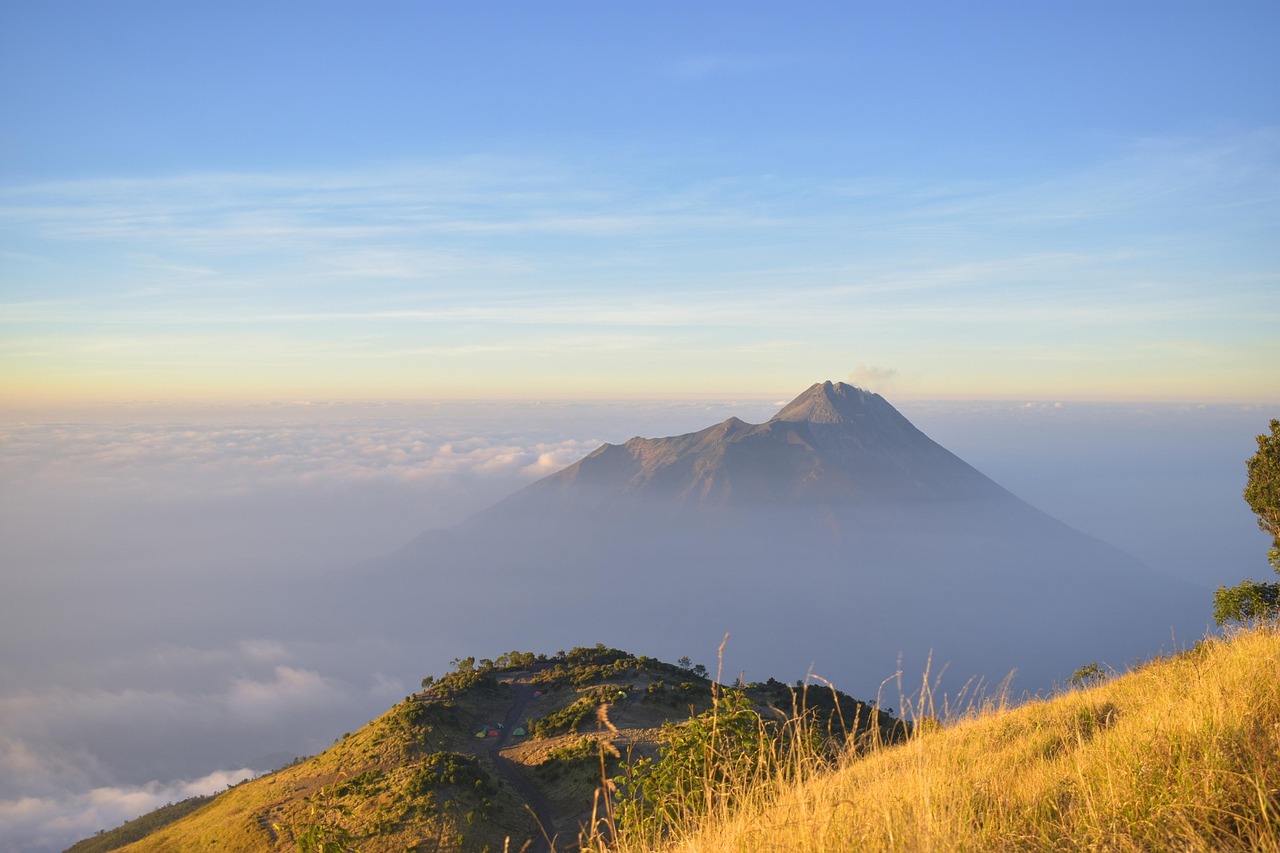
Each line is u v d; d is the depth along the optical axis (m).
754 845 4.78
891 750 6.28
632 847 6.18
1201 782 4.64
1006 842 4.46
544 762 47.38
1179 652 12.44
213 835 46.88
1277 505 20.88
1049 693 14.09
